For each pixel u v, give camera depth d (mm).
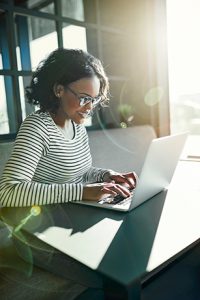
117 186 1054
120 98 2771
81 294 780
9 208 961
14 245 1067
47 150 1160
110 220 829
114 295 537
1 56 2045
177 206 935
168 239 689
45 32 2225
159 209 908
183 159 1862
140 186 890
